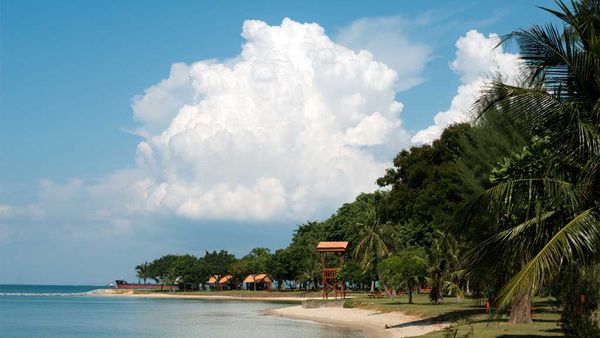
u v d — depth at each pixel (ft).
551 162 60.44
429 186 135.03
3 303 476.54
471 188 109.50
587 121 59.21
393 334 127.34
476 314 134.10
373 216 287.07
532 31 60.59
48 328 204.23
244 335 155.12
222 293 572.10
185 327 196.03
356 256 322.14
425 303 207.00
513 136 97.66
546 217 60.08
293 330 166.81
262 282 574.15
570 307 60.59
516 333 90.07
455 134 139.13
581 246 54.60
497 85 63.31
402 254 215.92
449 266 202.39
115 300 568.82
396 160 154.10
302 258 466.70
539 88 62.03
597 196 58.54
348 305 241.76
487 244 61.21
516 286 51.49
